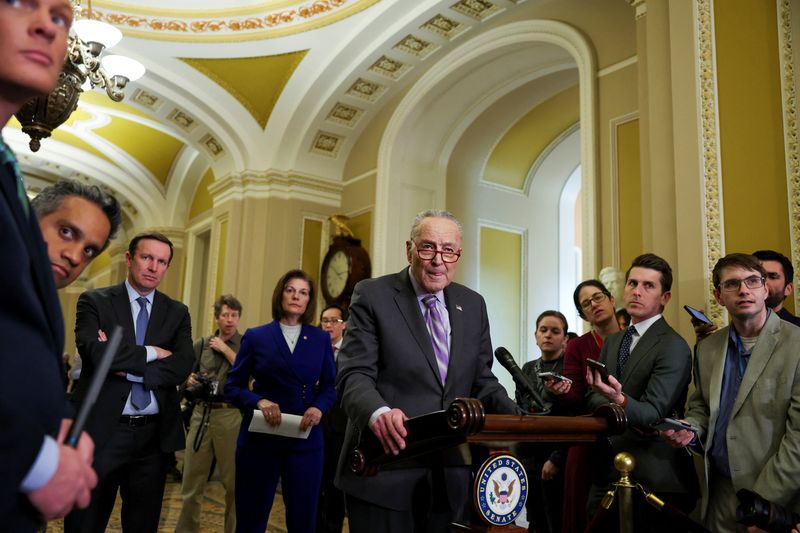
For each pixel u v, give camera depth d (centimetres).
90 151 1161
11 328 86
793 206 308
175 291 1223
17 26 94
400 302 211
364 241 848
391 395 202
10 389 82
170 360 272
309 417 320
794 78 318
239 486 321
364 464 178
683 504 248
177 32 772
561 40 611
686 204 341
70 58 372
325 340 352
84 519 252
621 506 215
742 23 341
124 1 744
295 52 790
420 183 820
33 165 1200
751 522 196
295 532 318
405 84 812
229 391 333
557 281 891
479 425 146
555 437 167
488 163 865
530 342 845
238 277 895
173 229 1234
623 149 541
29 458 83
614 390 221
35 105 361
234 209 913
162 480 274
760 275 238
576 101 794
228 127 892
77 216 150
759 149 324
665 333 260
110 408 251
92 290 275
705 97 345
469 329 215
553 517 359
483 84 763
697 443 242
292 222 884
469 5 663
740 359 245
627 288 274
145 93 874
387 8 684
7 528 83
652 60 382
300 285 350
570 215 929
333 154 909
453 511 193
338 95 823
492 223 852
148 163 1198
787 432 216
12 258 86
